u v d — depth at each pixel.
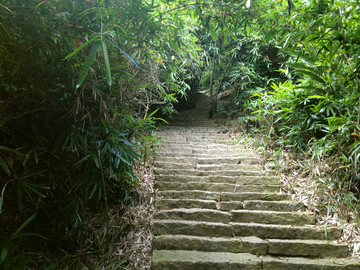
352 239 2.36
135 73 2.47
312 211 2.71
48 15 1.58
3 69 1.54
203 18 2.42
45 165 1.92
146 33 2.24
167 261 2.07
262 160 3.73
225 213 2.66
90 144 2.02
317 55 2.83
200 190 3.13
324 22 2.53
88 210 2.35
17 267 1.60
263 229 2.48
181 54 3.03
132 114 2.69
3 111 1.69
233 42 6.27
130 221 2.45
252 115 4.93
